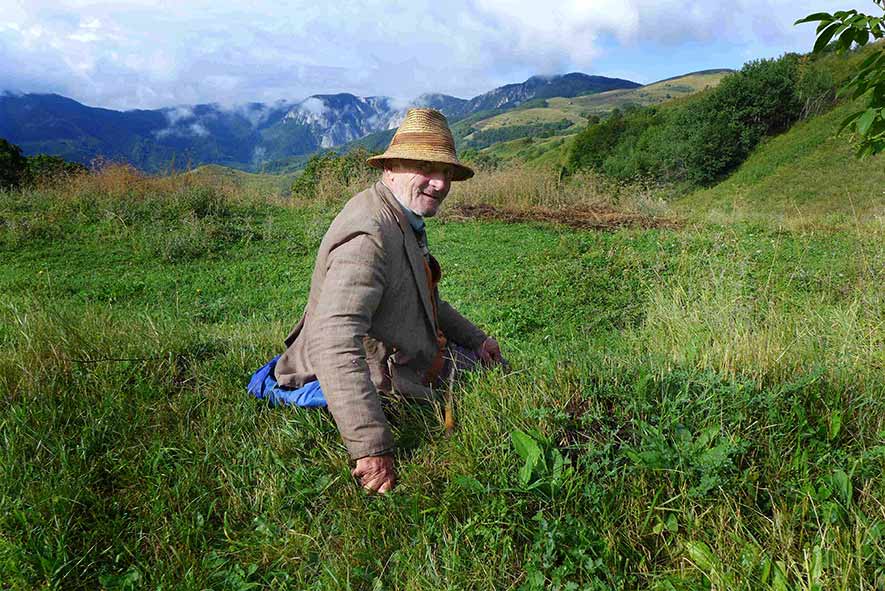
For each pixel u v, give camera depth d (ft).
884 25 8.82
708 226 39.52
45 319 11.41
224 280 28.45
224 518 7.17
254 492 7.84
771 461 7.11
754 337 10.25
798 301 17.87
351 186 52.49
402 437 8.50
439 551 6.64
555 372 8.98
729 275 19.63
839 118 138.92
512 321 20.24
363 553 6.63
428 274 9.00
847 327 12.37
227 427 8.95
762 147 151.74
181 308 23.67
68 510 7.20
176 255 32.48
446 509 7.01
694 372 8.63
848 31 9.08
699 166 151.43
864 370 9.43
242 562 6.79
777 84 154.71
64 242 34.81
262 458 8.37
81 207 40.47
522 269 28.81
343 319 7.60
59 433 8.43
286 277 28.96
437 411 8.83
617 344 15.26
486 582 6.16
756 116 155.74
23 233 34.81
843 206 92.63
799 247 29.07
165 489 7.68
